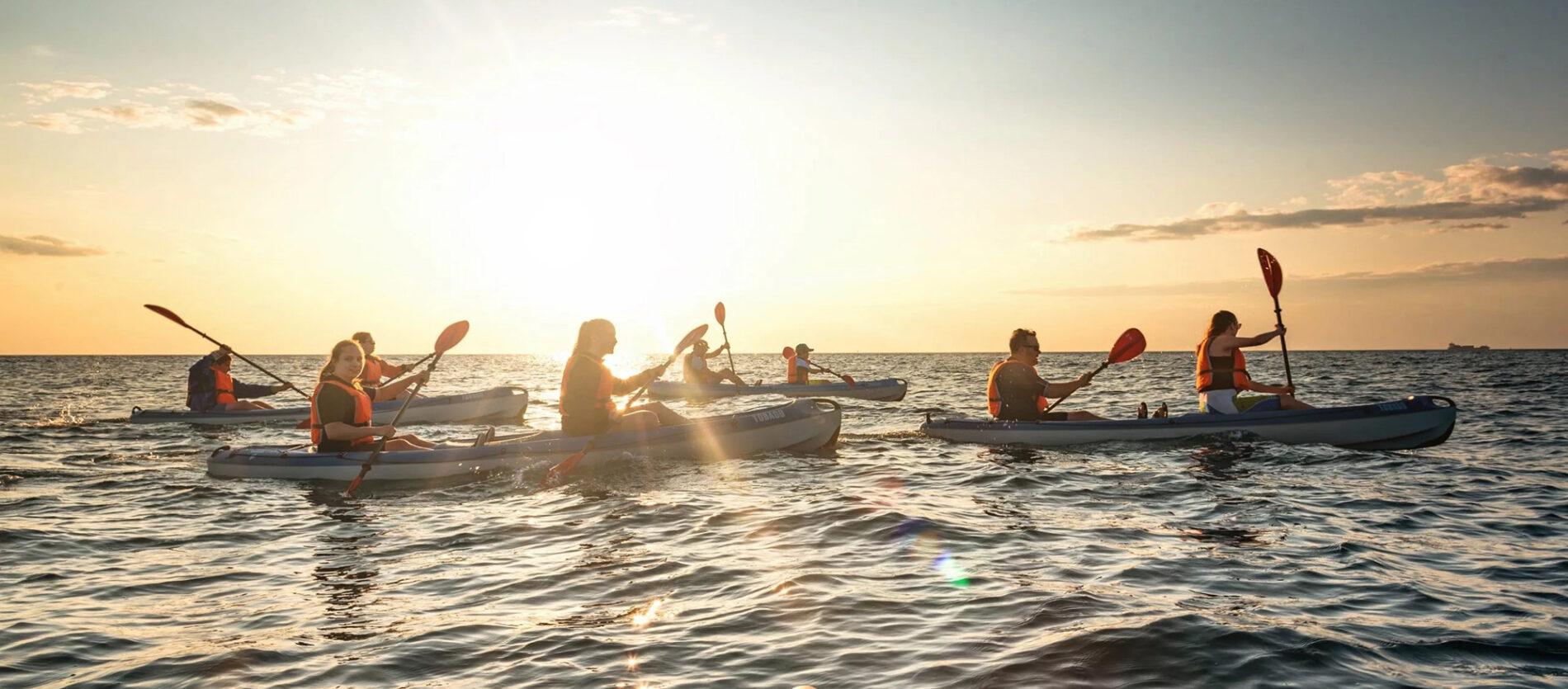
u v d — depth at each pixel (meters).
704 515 5.88
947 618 3.58
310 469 7.79
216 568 4.73
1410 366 44.75
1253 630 3.33
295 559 4.92
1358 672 2.92
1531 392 19.02
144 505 6.70
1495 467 7.77
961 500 6.36
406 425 13.43
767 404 16.83
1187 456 8.41
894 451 9.22
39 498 6.95
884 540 5.04
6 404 19.19
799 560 4.61
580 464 7.87
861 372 39.59
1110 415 14.55
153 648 3.40
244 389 13.42
